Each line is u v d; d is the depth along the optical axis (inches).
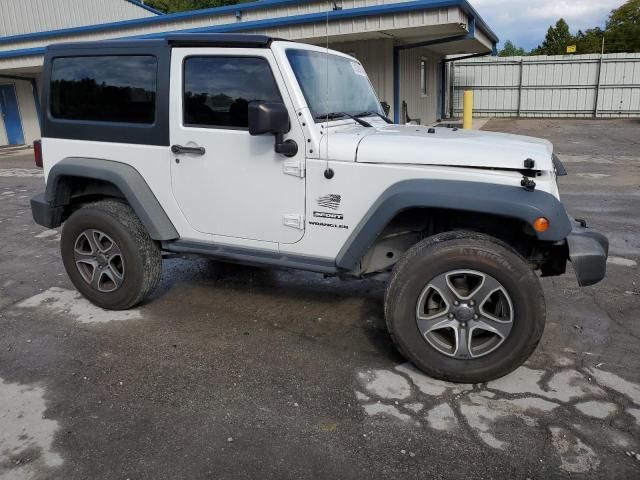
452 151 124.9
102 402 122.4
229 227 150.4
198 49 143.5
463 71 966.4
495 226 135.9
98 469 100.7
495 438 107.7
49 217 174.4
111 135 159.5
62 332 158.6
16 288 197.2
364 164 129.8
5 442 109.0
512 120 900.0
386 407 118.6
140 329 159.3
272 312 170.1
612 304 171.2
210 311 171.5
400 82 617.3
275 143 135.5
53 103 167.9
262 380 130.4
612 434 108.1
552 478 96.7
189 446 106.8
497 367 123.0
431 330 125.6
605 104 903.7
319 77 147.8
